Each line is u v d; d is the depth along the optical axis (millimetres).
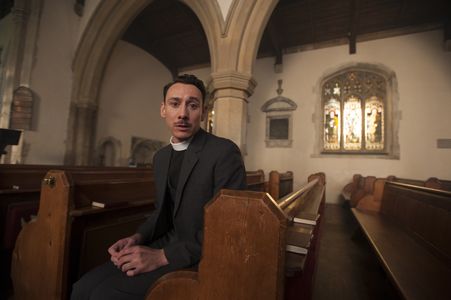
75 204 1587
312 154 8781
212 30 5164
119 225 1960
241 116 4902
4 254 2365
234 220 816
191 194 1250
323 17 7809
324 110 8961
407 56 7812
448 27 7328
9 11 7445
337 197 8312
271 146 9367
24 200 2535
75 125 7539
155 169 1498
